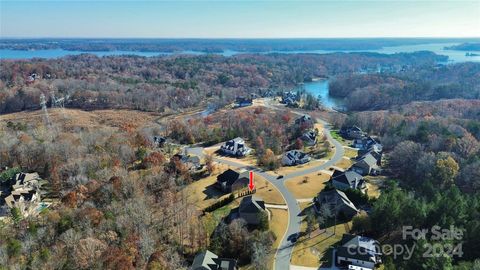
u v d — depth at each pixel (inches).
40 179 4261.8
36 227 2928.2
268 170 4579.2
